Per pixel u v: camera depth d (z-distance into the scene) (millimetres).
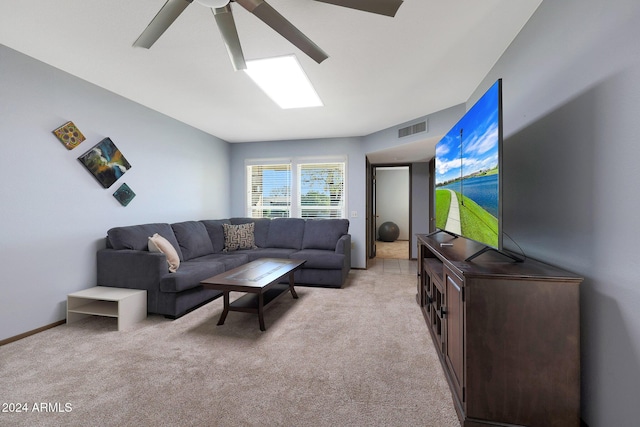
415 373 1880
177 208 4188
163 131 3902
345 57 2395
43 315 2506
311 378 1821
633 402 1112
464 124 2150
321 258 3912
